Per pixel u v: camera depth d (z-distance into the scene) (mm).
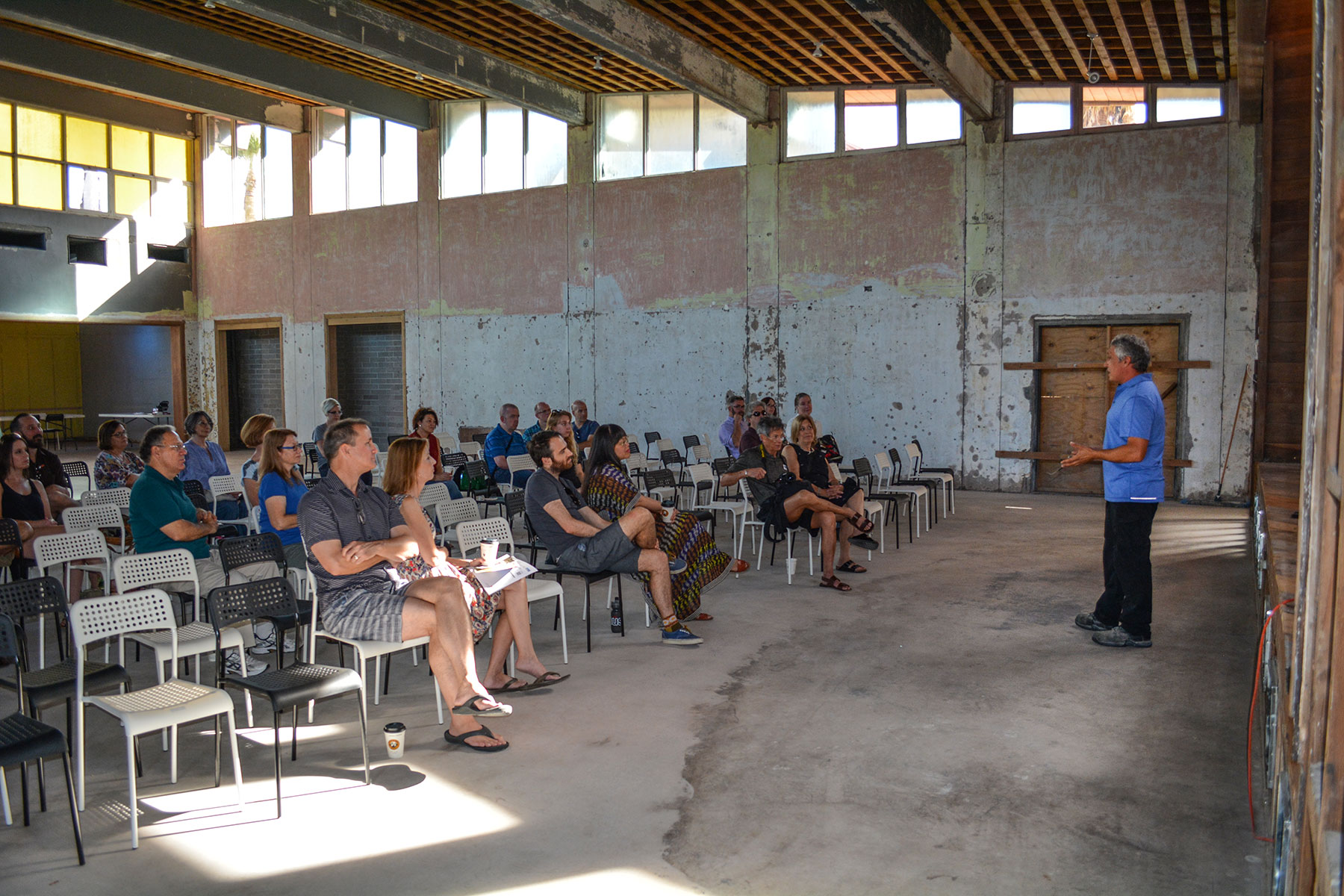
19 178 15484
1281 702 2371
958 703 4160
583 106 13500
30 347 20172
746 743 3738
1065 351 11039
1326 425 1525
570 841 2949
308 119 16250
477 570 4262
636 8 9672
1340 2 1396
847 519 6637
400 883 2709
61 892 2666
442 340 15180
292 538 5188
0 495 5797
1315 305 1705
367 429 3922
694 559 5438
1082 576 6711
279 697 3145
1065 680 4453
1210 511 9828
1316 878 1431
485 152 14562
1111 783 3344
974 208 11273
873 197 11828
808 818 3098
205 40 11016
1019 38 9422
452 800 3248
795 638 5227
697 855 2859
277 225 16812
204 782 3424
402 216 15391
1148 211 10430
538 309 14281
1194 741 3703
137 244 17031
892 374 11875
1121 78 10398
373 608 3686
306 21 9328
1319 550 1540
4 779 3287
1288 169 7094
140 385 19984
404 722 4031
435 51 10914
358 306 16000
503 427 9234
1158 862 2795
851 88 11898
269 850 2912
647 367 13477
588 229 13781
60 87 15516
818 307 12242
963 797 3236
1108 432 4941
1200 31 8641
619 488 5504
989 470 11438
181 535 4723
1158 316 10453
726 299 12836
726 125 12750
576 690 4406
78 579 5227
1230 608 5773
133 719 2965
